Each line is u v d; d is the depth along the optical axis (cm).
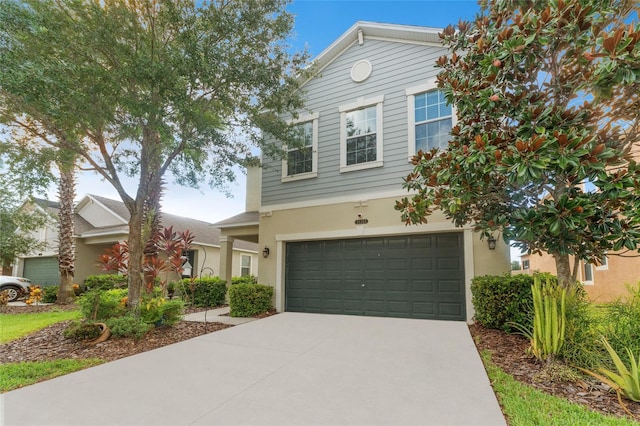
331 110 1033
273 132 867
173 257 855
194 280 1156
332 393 378
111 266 823
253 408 344
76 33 625
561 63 533
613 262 1100
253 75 744
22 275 1953
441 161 577
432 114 891
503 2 566
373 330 684
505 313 662
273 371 452
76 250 1733
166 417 328
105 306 734
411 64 930
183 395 379
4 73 518
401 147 913
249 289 947
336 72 1039
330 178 1002
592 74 467
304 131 1013
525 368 458
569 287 512
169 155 775
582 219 445
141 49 666
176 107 667
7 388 425
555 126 483
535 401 355
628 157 482
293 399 364
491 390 383
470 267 789
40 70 536
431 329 686
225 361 496
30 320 923
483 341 604
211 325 794
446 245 837
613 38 424
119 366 480
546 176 514
